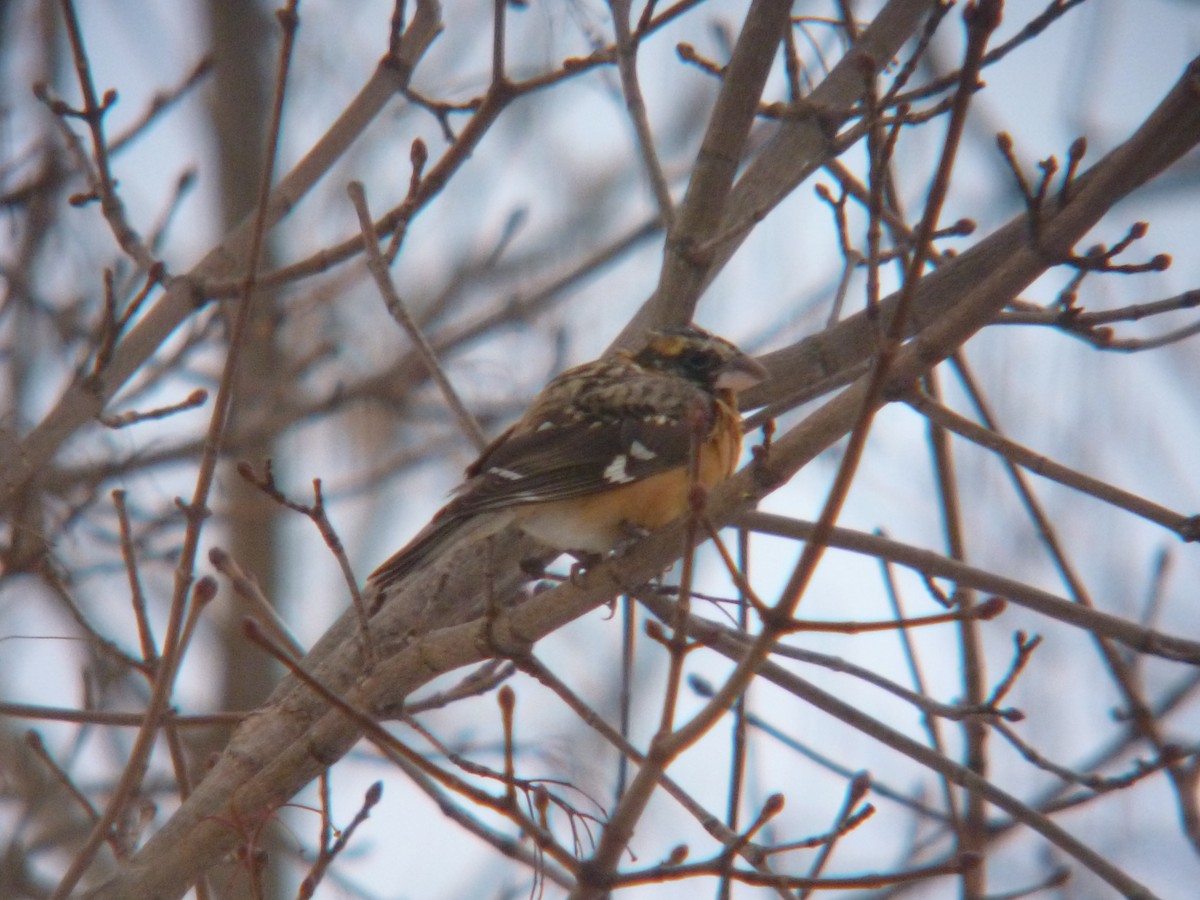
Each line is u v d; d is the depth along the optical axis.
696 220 10.92
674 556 8.43
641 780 7.24
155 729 7.92
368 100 11.46
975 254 11.02
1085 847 9.00
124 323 10.38
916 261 6.68
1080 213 7.63
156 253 11.53
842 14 11.59
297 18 8.59
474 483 9.95
